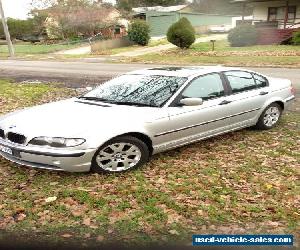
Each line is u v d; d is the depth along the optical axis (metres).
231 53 27.03
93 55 33.09
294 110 10.05
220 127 7.04
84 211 4.72
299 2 33.50
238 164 6.23
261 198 5.03
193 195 5.11
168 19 50.53
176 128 6.28
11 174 5.82
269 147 7.08
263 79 8.01
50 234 4.29
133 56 30.09
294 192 5.20
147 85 6.68
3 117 6.32
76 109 6.12
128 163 5.89
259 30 32.09
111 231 4.33
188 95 6.47
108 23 50.38
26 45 48.75
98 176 5.66
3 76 19.62
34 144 5.41
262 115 7.92
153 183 5.49
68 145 5.30
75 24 49.91
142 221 4.50
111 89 6.86
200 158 6.51
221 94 7.01
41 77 18.77
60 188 5.32
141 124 5.84
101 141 5.48
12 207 4.80
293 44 30.72
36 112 6.14
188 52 29.48
